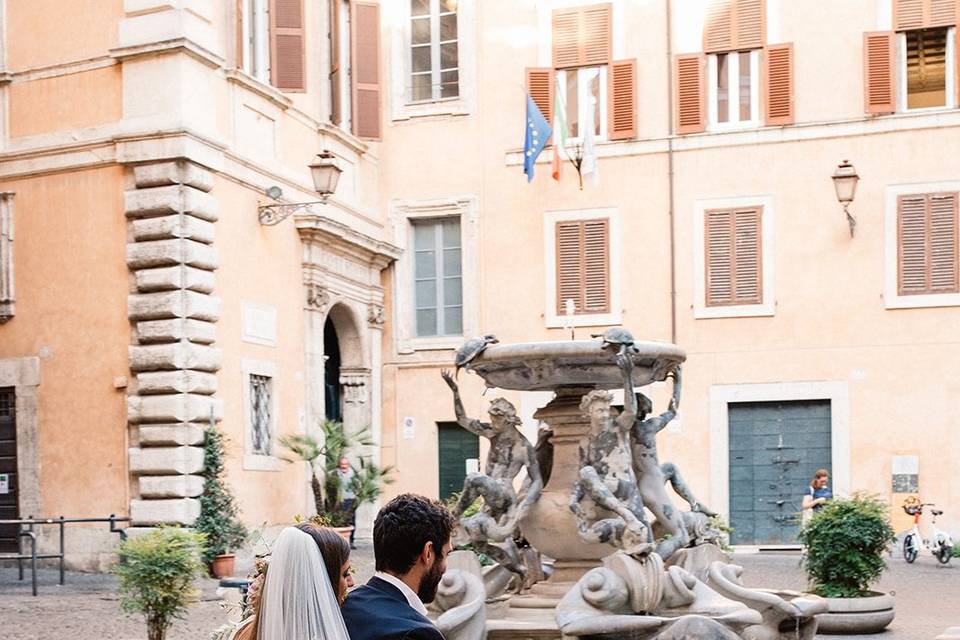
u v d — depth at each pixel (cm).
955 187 2453
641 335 2600
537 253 2673
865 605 1305
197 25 2048
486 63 2727
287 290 2312
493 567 1058
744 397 2533
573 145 2647
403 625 378
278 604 384
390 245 2683
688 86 2603
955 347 2436
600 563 1036
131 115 2017
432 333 2750
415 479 2700
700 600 906
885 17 2520
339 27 2631
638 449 1026
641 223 2616
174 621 1404
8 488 2077
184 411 1969
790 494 2508
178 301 1978
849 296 2497
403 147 2756
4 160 2098
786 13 2569
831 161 2522
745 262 2553
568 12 2683
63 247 2050
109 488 1994
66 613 1459
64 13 2078
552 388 1071
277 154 2319
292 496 2264
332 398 2628
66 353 2038
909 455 2442
